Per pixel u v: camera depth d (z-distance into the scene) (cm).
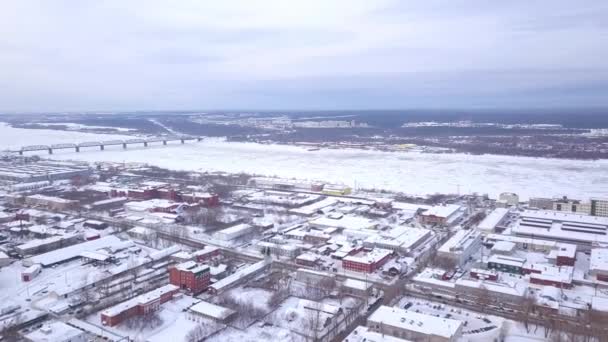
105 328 13775
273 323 14000
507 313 14700
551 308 14425
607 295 15988
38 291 16488
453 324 13075
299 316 14238
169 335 13275
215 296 16188
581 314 14275
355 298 15938
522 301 15050
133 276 17912
